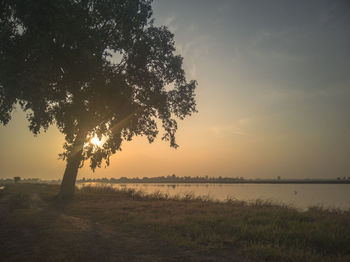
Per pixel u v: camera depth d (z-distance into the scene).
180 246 6.93
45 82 15.00
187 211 13.20
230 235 8.08
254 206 16.00
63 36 14.42
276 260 5.86
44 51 14.55
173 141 22.52
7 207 13.34
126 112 18.98
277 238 7.39
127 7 17.27
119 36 18.02
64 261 5.39
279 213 11.32
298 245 6.77
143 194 23.39
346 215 12.37
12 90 14.77
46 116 17.75
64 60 15.85
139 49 18.56
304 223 9.30
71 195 19.03
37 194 20.78
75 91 17.55
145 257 5.93
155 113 21.84
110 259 5.67
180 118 22.67
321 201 28.48
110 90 17.64
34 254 5.82
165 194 23.25
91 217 11.44
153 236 7.99
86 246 6.56
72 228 8.55
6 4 13.97
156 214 12.15
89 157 18.88
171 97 21.78
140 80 19.97
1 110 18.08
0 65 13.66
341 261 5.56
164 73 21.00
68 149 18.94
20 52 14.48
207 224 9.45
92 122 18.22
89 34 15.70
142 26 19.06
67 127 17.86
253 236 7.80
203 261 5.74
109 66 18.19
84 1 15.59
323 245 6.95
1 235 7.52
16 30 15.03
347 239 7.08
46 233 7.70
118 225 9.74
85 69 16.09
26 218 10.00
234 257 6.07
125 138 21.42
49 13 13.94
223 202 18.69
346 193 49.41
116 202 17.14
